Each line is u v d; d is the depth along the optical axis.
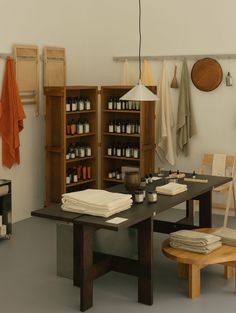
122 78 6.70
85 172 6.46
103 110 6.38
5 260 4.62
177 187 4.22
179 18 6.33
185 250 3.86
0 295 3.87
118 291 3.95
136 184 4.18
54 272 4.33
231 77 6.06
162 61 6.49
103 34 6.85
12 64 5.65
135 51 6.67
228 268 4.18
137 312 3.59
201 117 6.32
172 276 4.27
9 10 5.70
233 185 6.05
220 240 4.02
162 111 6.42
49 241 5.19
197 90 6.31
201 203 4.74
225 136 6.20
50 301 3.77
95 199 3.61
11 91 5.63
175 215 6.23
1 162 5.73
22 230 5.59
